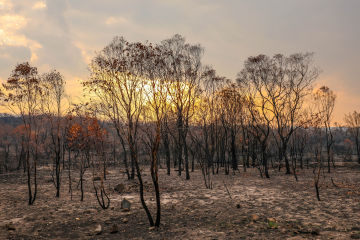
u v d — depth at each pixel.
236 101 37.50
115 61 14.70
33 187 26.28
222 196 19.67
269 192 21.14
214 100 38.22
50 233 11.44
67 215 14.45
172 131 28.39
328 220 12.21
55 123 20.05
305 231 10.41
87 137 18.61
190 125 37.19
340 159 63.50
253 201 17.50
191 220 13.02
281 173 37.41
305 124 31.84
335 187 23.05
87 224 12.77
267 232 10.55
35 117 18.27
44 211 15.40
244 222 12.34
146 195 20.81
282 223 11.95
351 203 15.97
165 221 12.93
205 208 15.74
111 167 50.16
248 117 38.56
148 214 11.89
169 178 32.34
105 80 15.60
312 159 57.47
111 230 11.30
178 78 26.45
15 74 17.16
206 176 34.00
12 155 71.00
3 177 35.34
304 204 16.14
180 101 29.97
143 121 16.20
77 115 18.78
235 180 29.81
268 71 34.81
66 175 36.78
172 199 18.89
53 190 23.81
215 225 11.97
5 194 21.61
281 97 35.00
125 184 26.91
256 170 42.38
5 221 13.40
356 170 40.16
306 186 24.25
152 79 13.46
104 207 15.76
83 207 16.41
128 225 12.42
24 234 11.30
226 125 41.69
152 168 11.80
